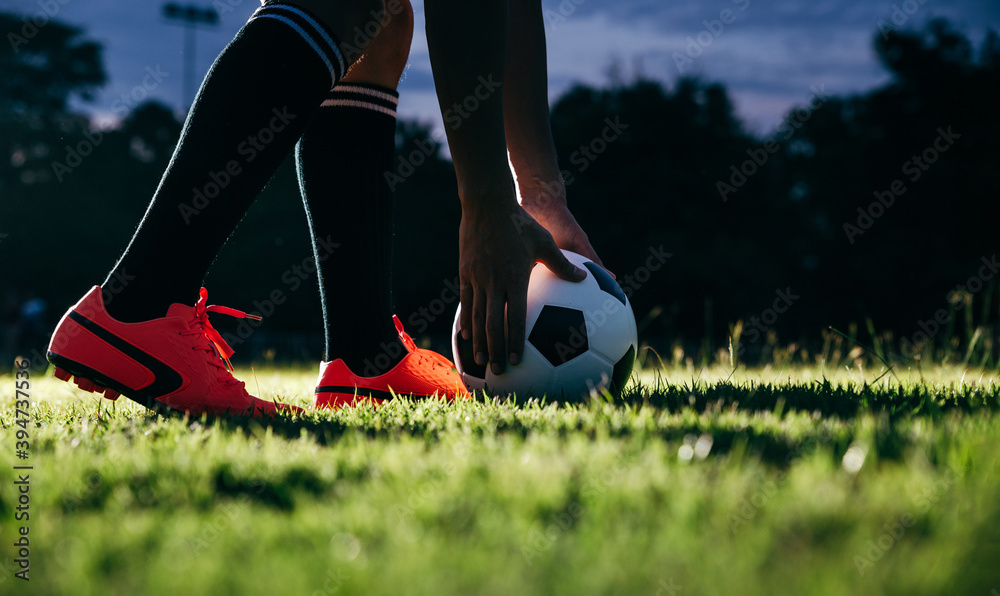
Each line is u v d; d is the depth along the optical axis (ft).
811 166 95.40
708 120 92.07
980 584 2.39
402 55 8.34
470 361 7.95
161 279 6.47
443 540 2.79
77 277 90.84
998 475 3.39
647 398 7.47
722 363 15.17
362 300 8.12
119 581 2.47
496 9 6.72
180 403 6.59
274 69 6.38
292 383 14.97
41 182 91.09
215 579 2.43
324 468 3.84
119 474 3.80
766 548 2.64
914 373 12.01
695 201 91.50
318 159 8.04
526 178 8.98
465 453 4.14
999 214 88.53
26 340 63.57
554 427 5.12
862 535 2.72
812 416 5.70
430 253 92.68
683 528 2.83
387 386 8.08
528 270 7.43
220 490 3.74
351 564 2.56
